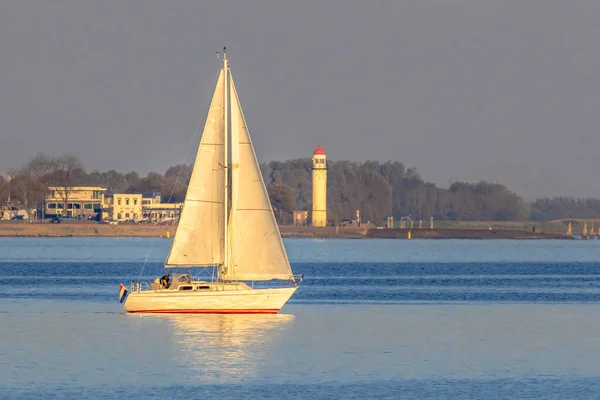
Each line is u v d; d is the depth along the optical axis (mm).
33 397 181500
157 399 180375
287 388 190750
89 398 181000
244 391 187875
